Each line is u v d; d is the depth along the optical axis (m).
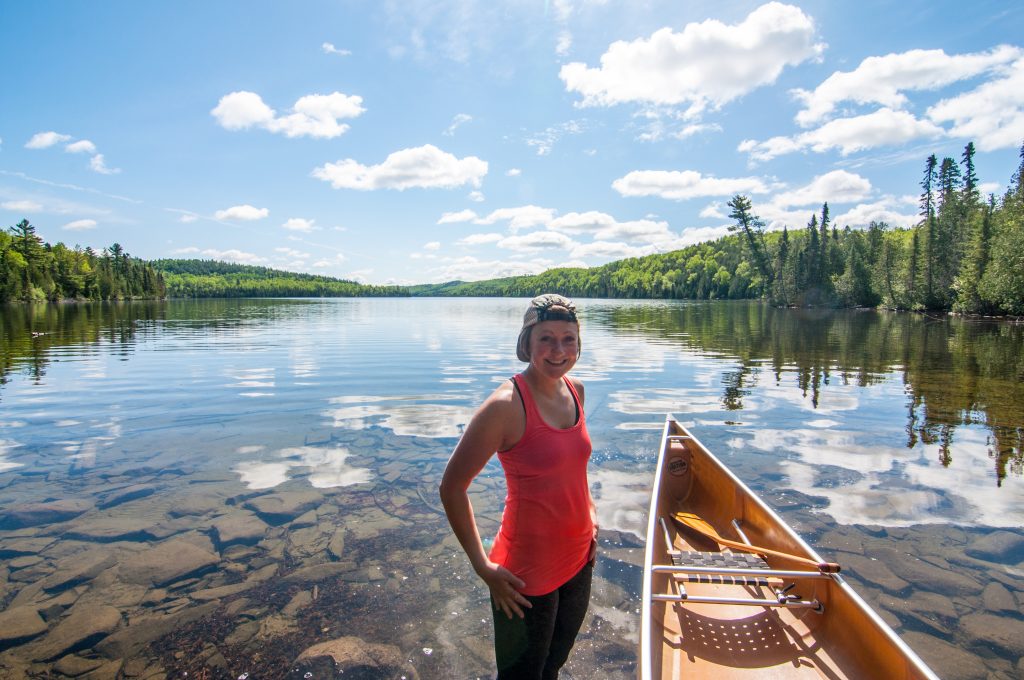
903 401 9.59
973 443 6.95
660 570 3.17
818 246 65.31
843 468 6.00
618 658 2.93
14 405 9.28
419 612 3.35
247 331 26.33
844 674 2.76
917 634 3.20
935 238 46.59
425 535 4.36
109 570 3.83
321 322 34.50
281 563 3.93
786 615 3.24
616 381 11.67
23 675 2.81
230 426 7.84
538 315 2.00
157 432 7.50
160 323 32.66
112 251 116.81
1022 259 32.44
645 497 5.09
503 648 2.15
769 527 3.85
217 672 2.84
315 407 9.11
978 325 30.81
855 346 19.14
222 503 5.01
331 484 5.48
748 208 67.00
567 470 2.04
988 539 4.32
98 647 3.03
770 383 11.45
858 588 3.65
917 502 5.04
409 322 34.66
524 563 2.05
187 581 3.70
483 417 1.89
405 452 6.55
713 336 23.48
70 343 19.98
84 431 7.55
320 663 2.90
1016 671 2.90
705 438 7.20
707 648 3.03
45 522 4.61
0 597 3.50
